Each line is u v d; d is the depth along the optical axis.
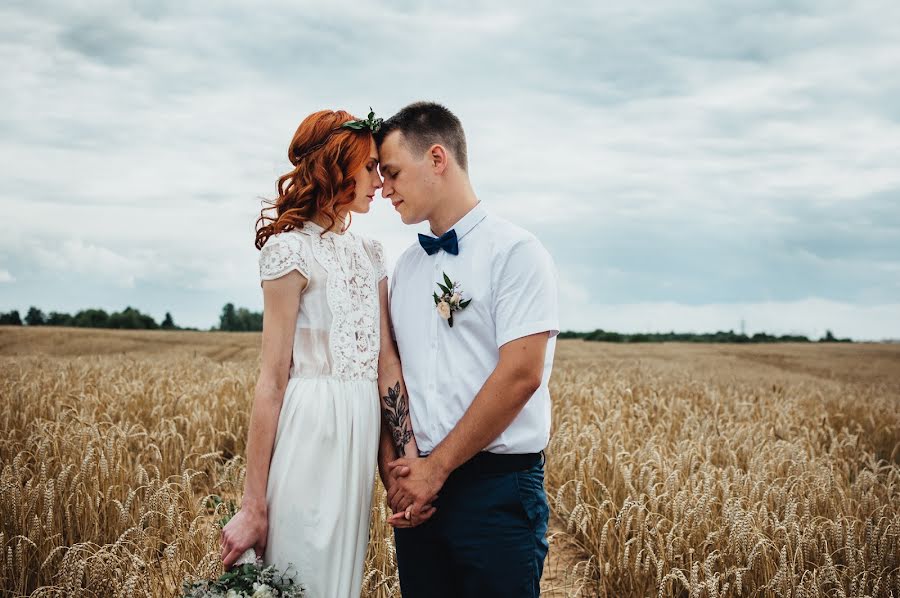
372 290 2.74
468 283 2.57
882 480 6.02
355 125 2.53
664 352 35.09
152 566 3.73
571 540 4.85
